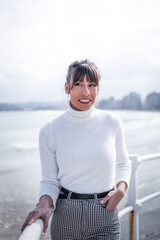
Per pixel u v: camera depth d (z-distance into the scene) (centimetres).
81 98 139
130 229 218
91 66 141
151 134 3450
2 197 877
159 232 275
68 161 138
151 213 360
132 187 216
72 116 142
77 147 139
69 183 139
